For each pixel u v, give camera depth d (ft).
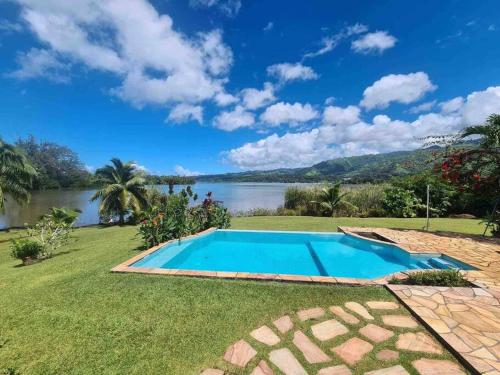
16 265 22.95
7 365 8.50
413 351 8.61
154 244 22.81
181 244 24.34
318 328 9.96
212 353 8.79
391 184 49.42
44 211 83.76
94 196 58.18
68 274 16.43
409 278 13.94
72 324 10.63
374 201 48.39
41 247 23.80
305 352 8.71
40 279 16.08
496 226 28.04
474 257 18.25
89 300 12.51
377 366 8.00
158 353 8.87
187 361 8.48
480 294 12.23
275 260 22.67
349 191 51.11
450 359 8.20
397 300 11.93
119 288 13.67
